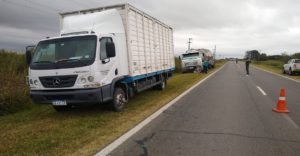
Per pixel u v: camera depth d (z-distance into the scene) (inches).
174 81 812.6
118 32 371.9
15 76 483.8
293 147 213.3
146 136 242.2
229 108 372.2
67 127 279.6
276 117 317.4
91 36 325.4
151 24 501.0
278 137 239.0
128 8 389.7
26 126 294.4
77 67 307.9
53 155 199.9
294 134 248.2
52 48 331.0
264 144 219.9
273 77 1008.9
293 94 518.6
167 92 547.5
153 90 580.7
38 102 326.6
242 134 247.4
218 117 316.5
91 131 261.0
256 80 860.6
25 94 437.1
